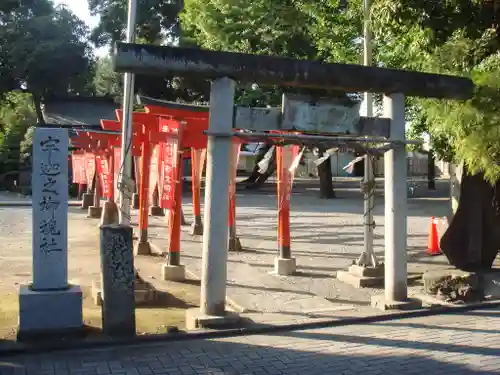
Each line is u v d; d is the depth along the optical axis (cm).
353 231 1750
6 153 3538
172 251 1107
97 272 1163
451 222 1101
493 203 1103
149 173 1352
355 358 620
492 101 854
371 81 775
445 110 911
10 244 1507
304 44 2047
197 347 653
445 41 958
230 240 1410
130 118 915
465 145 895
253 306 858
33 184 665
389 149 805
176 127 1072
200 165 1661
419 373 576
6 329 741
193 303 930
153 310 879
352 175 5641
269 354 631
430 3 884
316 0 1645
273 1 2045
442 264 1201
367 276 1026
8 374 557
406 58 1243
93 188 2369
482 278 955
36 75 3269
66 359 605
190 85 3103
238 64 715
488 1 887
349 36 1541
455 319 785
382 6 907
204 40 2367
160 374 564
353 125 787
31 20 3234
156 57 687
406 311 805
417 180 4688
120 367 582
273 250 1421
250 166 5353
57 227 672
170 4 3167
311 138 762
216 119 718
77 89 3653
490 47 927
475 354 634
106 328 669
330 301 909
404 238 824
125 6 3186
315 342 678
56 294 657
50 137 671
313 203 2742
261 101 2391
